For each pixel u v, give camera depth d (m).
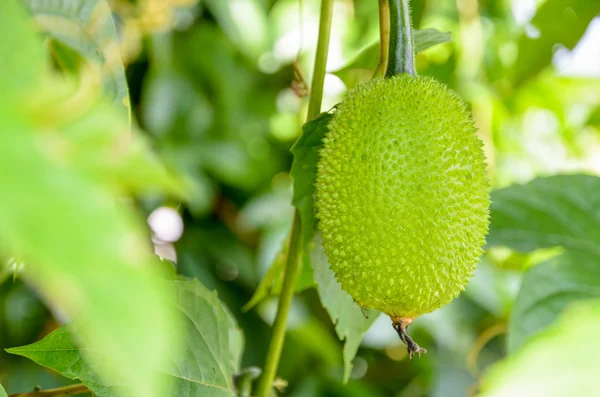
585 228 0.83
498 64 1.21
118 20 0.95
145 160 0.35
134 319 0.29
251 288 1.24
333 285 0.74
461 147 0.65
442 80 1.16
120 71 0.63
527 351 0.46
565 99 1.32
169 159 1.10
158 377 0.29
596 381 0.44
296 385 1.23
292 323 1.14
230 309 1.21
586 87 1.31
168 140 1.14
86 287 0.28
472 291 1.15
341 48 1.14
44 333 1.02
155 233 1.15
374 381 1.36
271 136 1.28
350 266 0.64
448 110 0.65
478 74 1.16
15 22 0.34
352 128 0.65
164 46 1.10
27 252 0.27
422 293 0.64
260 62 1.20
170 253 1.16
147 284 0.30
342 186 0.64
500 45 1.21
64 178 0.31
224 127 1.21
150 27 0.96
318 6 1.20
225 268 1.27
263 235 1.22
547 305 0.79
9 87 0.32
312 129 0.69
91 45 0.62
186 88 1.15
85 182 0.31
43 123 0.33
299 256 0.73
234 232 1.27
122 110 0.63
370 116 0.65
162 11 0.96
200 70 1.18
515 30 1.22
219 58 1.18
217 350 0.69
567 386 0.44
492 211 0.85
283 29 1.19
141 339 0.28
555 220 0.84
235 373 0.73
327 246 0.65
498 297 1.16
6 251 0.29
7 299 0.99
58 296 0.27
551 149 1.35
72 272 0.28
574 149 1.35
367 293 0.64
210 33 1.17
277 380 0.76
